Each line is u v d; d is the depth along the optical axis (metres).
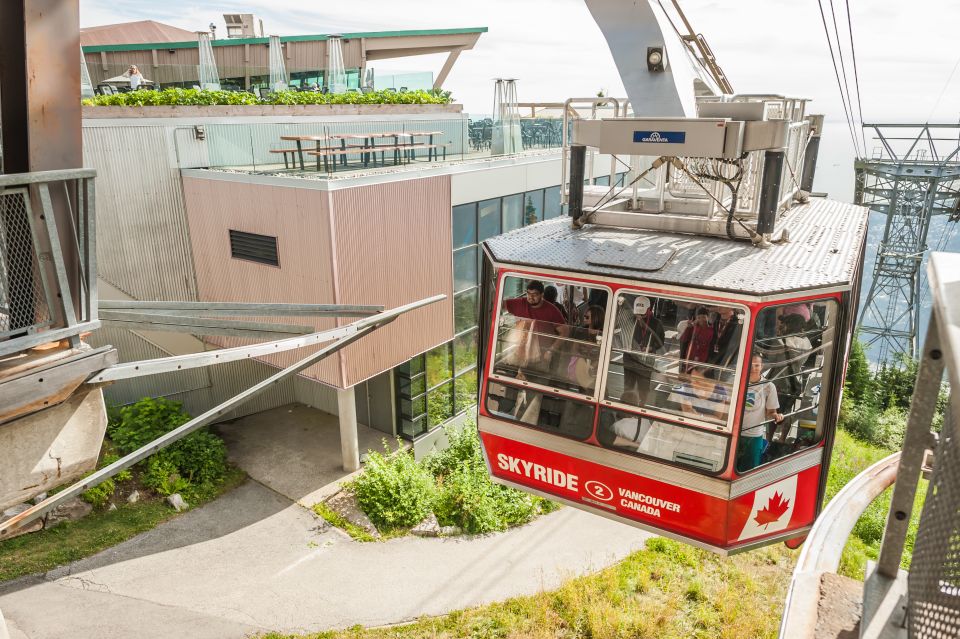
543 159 18.75
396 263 14.38
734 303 5.00
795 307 5.25
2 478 3.64
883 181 37.84
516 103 18.48
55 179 3.50
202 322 5.31
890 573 1.73
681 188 8.00
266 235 13.81
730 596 11.68
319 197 12.62
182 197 15.21
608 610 10.88
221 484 13.90
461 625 10.40
